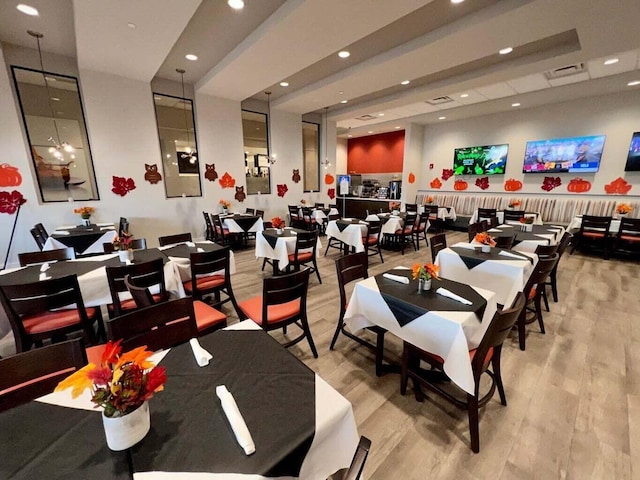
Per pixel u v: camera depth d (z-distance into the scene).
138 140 5.12
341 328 2.35
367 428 1.64
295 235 3.92
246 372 1.11
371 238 5.02
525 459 1.46
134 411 0.77
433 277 1.99
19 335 1.81
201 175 5.99
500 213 6.16
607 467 1.41
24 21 3.36
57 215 4.55
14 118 4.07
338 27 3.08
